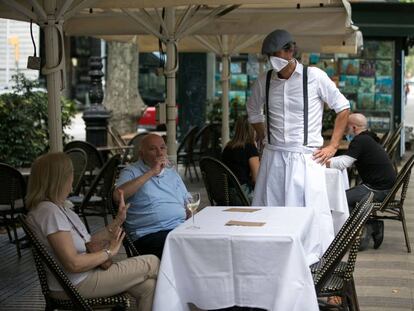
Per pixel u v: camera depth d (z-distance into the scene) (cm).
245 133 728
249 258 415
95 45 1814
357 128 780
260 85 574
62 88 566
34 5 551
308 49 1184
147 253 518
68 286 413
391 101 1573
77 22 897
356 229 429
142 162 531
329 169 664
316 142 562
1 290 618
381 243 780
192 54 1767
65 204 445
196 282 425
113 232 443
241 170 723
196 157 1332
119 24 888
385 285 632
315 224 501
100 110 1270
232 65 1695
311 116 556
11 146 1048
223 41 1186
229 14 839
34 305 577
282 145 561
